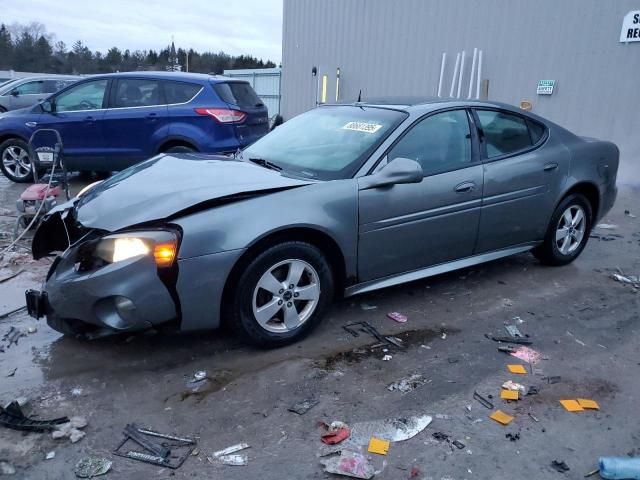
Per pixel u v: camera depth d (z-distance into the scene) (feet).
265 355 11.23
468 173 13.53
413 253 12.99
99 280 9.72
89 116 25.80
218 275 10.17
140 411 9.36
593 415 9.53
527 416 9.45
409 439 8.77
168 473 7.96
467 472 8.09
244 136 25.63
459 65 35.47
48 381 10.19
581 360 11.36
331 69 45.68
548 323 13.03
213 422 9.10
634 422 9.37
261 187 10.94
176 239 9.84
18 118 27.22
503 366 11.03
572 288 15.24
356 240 11.89
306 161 12.85
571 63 29.89
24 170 28.50
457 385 10.31
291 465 8.16
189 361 10.96
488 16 33.40
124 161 26.02
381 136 12.66
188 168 12.26
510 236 14.96
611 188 17.34
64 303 10.17
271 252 10.73
